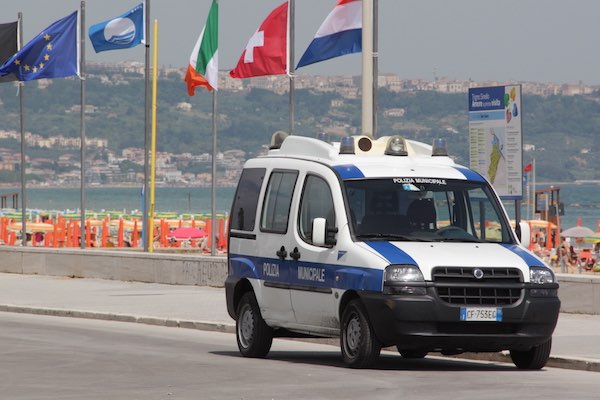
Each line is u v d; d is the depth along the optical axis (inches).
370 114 2091.5
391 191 1337.4
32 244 4798.2
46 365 1344.7
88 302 2233.0
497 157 2148.1
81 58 3078.2
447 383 1185.4
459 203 1348.4
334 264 1320.1
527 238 1363.2
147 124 3075.8
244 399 1080.2
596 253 3732.8
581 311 1911.9
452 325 1254.9
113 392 1127.6
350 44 2404.0
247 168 1513.3
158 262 2662.4
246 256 1476.4
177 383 1190.3
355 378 1223.5
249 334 1460.4
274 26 2551.7
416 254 1270.9
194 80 2746.1
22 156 3230.8
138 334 1764.3
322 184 1369.3
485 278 1262.3
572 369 1371.8
